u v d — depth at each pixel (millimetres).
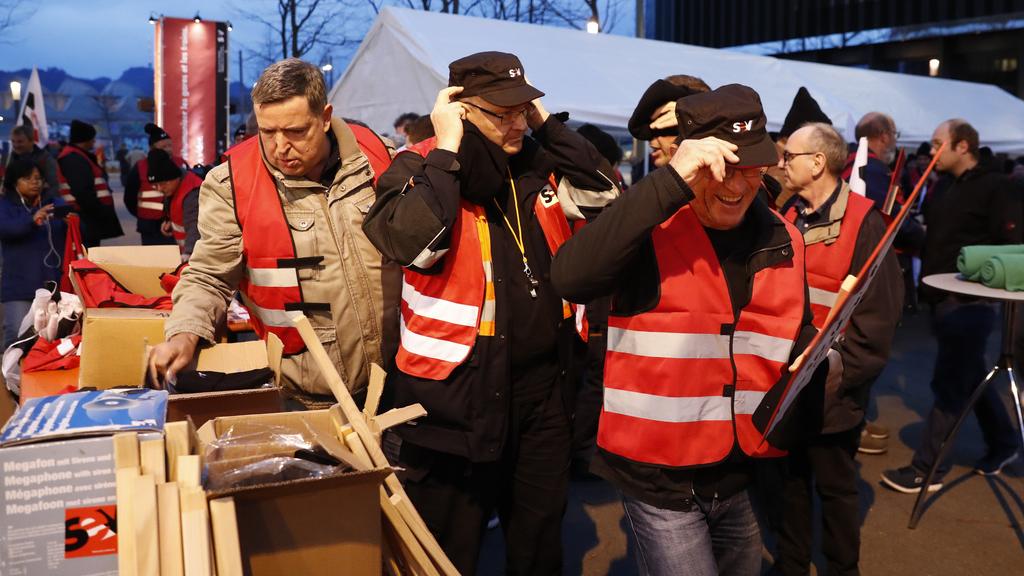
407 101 8781
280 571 1752
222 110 14055
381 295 2746
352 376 2793
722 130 2006
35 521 1588
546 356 2646
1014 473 4953
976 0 25547
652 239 2209
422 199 2336
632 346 2236
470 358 2484
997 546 4074
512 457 2672
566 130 2732
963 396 4621
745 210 2152
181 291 2664
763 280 2232
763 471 3635
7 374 3691
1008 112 13703
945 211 4859
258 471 1798
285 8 27875
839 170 3279
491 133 2467
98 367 3105
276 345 2465
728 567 2426
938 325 4684
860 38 28375
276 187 2672
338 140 2725
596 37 10133
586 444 4723
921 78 13406
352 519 1797
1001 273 3846
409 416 2104
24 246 6359
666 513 2225
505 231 2578
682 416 2191
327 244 2682
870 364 3125
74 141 8633
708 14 32875
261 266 2678
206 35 13828
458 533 2635
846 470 3305
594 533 4176
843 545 3320
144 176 8391
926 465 4672
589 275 2064
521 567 2760
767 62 11094
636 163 11336
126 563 1563
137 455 1614
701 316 2184
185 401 2240
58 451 1590
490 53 2486
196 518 1577
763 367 2250
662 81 2830
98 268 4137
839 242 3154
